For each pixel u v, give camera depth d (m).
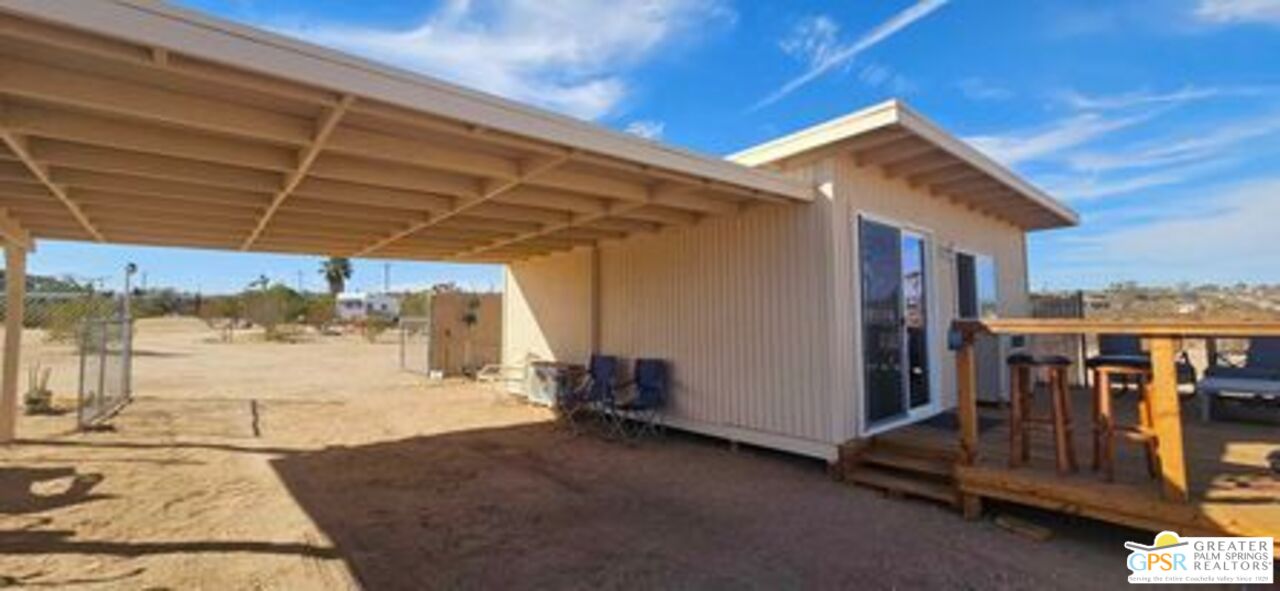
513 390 10.84
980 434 5.78
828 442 5.57
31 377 10.68
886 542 4.00
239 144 4.18
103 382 8.75
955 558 3.75
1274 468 4.33
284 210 6.09
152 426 8.05
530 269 10.50
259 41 2.90
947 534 4.14
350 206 5.95
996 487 4.28
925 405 6.87
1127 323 3.80
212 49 2.76
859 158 5.95
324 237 7.93
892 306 6.44
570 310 9.39
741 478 5.57
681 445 6.98
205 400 10.31
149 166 4.42
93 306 10.34
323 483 5.50
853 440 5.61
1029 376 4.59
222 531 4.26
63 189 4.89
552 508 4.75
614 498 5.00
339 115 3.40
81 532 4.23
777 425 6.07
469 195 5.43
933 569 3.59
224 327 29.73
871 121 5.11
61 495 5.09
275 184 4.99
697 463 6.14
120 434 7.51
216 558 3.79
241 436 7.57
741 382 6.46
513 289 11.05
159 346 21.58
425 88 3.46
